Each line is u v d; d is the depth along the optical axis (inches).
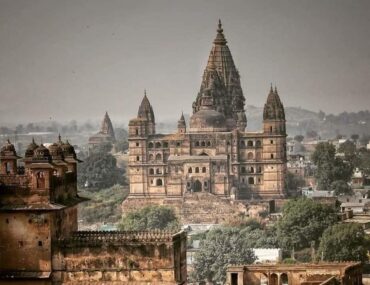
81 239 6825.8
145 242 6796.3
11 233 6835.6
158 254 6786.4
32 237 6830.7
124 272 6801.2
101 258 6811.0
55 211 6875.0
